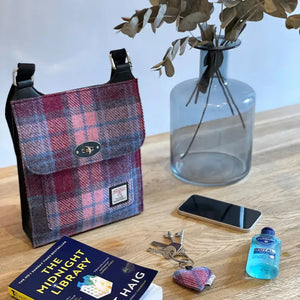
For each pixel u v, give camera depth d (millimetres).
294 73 1781
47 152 929
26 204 971
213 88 1147
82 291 831
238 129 1188
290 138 1430
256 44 1650
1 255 977
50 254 923
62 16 1326
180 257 964
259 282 895
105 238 1023
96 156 979
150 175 1258
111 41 1417
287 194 1169
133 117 1017
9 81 1340
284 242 999
